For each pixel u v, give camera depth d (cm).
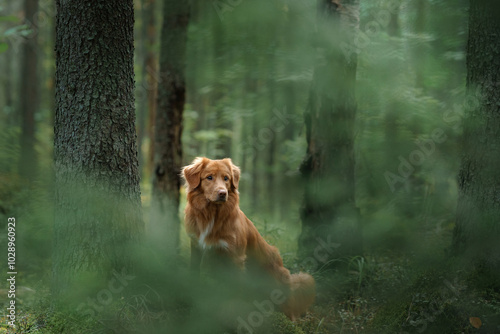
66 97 441
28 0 1370
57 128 452
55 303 449
